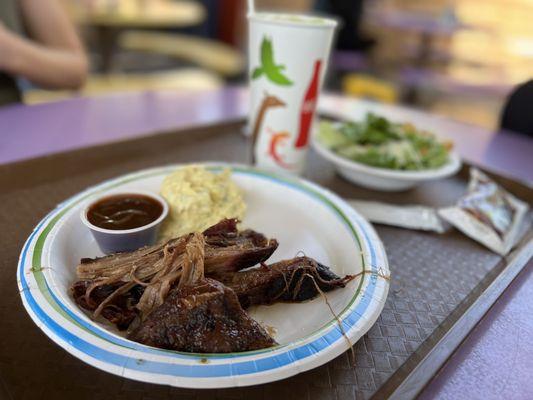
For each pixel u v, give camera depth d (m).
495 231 0.35
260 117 0.40
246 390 0.20
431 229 0.36
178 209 0.32
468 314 0.25
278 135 0.40
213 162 0.44
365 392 0.21
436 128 0.62
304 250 0.32
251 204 0.37
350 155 0.44
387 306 0.27
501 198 0.39
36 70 0.60
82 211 0.29
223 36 2.04
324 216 0.34
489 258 0.33
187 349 0.21
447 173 0.42
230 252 0.26
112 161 0.43
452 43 1.78
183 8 1.61
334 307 0.26
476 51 1.74
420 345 0.24
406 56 1.75
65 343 0.19
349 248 0.30
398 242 0.34
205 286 0.23
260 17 0.36
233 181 0.38
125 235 0.28
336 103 0.70
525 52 1.63
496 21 1.67
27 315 0.24
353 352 0.23
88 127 0.51
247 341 0.21
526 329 0.25
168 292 0.24
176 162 0.44
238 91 0.72
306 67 0.36
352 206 0.38
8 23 0.61
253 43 0.37
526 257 0.32
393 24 1.58
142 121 0.54
